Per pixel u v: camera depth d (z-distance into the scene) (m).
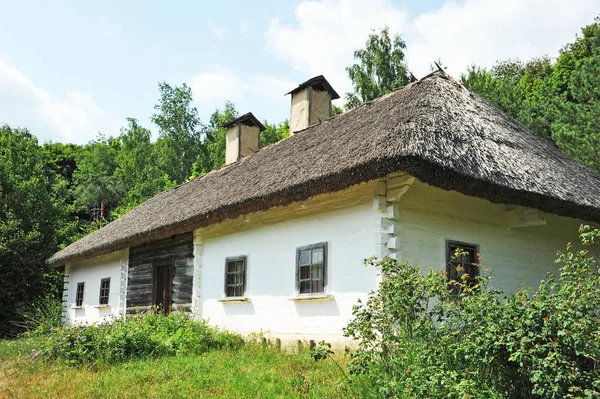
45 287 19.72
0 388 6.93
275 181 8.88
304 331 8.62
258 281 9.81
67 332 9.09
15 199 19.86
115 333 8.99
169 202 14.55
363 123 9.54
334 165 7.61
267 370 7.12
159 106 35.06
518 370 4.54
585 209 8.55
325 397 5.54
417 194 7.94
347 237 8.12
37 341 11.80
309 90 13.74
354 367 5.59
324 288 8.34
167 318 10.37
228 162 16.25
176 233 11.45
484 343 4.50
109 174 48.69
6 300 18.14
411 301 5.62
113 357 8.38
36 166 25.53
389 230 7.57
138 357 8.59
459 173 6.86
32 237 19.16
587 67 18.14
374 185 7.72
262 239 9.91
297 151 10.61
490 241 8.88
